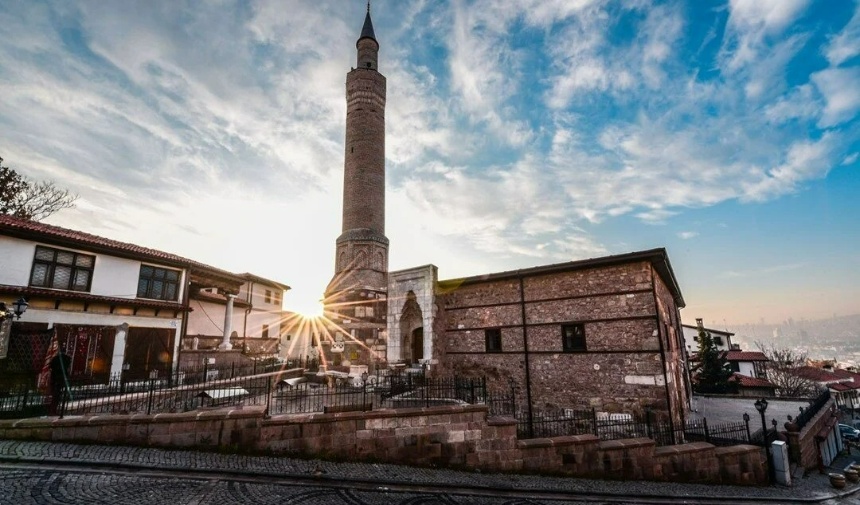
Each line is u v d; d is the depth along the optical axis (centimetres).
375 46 3591
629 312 1611
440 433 1062
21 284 1475
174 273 2016
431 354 1997
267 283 3428
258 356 2820
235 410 942
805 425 1595
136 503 642
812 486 1280
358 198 3175
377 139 3328
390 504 770
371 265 3022
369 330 2473
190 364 2017
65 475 716
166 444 897
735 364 4372
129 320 1773
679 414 1681
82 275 1662
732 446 1299
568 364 1717
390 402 1392
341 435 985
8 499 609
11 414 994
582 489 993
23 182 2709
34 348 1195
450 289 2147
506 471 1080
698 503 1005
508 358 1888
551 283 1828
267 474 823
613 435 1417
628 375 1571
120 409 1274
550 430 1427
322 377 2066
